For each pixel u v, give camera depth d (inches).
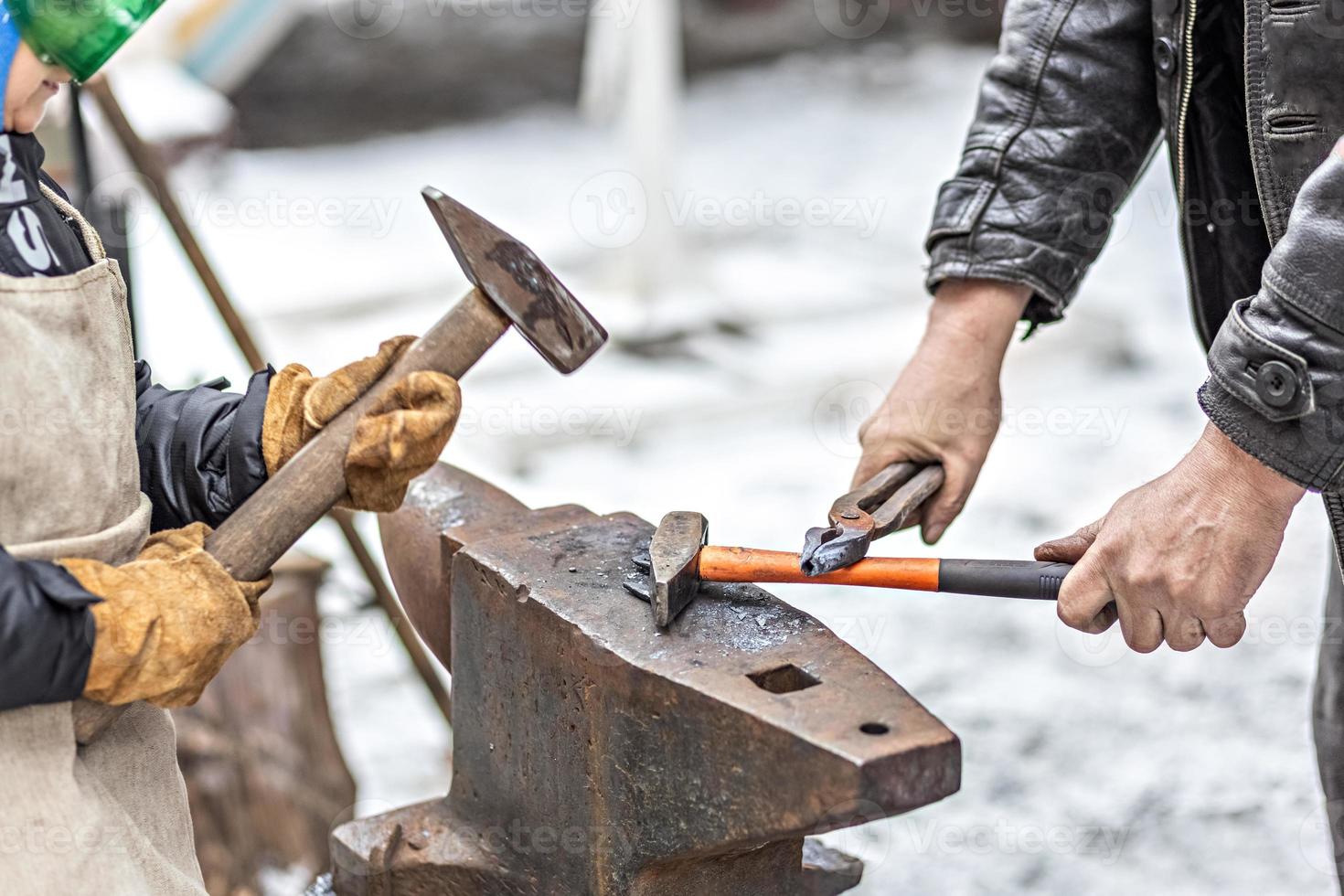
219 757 119.4
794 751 49.8
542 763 61.1
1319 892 120.7
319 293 292.8
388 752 150.6
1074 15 79.3
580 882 60.4
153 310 261.4
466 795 66.7
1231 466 59.7
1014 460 219.6
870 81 479.2
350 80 431.8
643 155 279.4
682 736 53.9
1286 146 64.7
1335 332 56.0
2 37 51.1
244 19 224.4
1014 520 197.8
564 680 58.7
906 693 52.4
